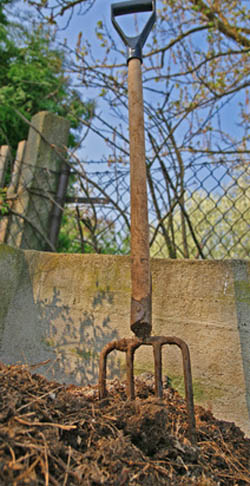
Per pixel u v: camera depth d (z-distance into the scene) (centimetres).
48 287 189
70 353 173
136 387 131
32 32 502
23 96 497
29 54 536
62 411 97
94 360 167
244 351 143
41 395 98
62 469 80
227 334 148
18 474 72
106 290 175
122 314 168
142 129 145
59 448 83
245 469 104
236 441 115
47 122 290
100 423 99
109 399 117
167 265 166
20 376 102
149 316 123
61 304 183
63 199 286
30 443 80
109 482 82
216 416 141
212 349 149
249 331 145
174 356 154
